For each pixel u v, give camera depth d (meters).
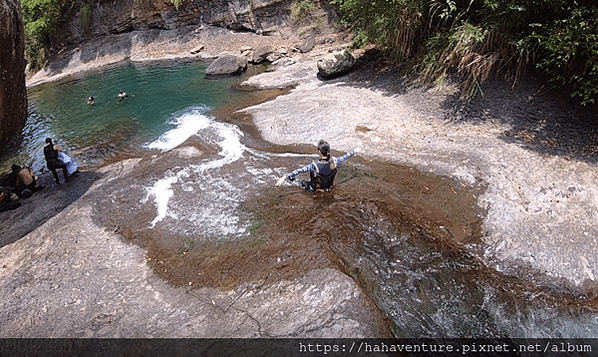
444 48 7.84
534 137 5.97
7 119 8.64
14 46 8.13
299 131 7.57
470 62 7.27
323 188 5.55
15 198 6.43
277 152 7.01
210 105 10.29
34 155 8.42
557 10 5.95
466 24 7.14
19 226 5.49
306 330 3.38
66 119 10.56
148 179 6.38
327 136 7.26
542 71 6.64
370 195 5.42
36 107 12.02
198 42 16.98
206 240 4.81
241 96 10.60
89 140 8.88
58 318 3.81
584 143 5.57
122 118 10.13
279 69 12.37
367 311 3.52
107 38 18.69
